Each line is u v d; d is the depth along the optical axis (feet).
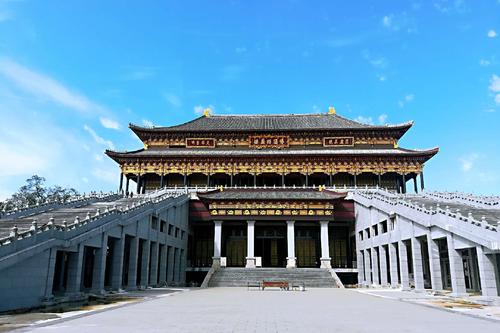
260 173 221.25
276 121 267.80
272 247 199.93
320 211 179.73
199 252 201.26
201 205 191.21
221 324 49.16
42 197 256.32
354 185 219.20
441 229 101.35
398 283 137.90
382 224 149.28
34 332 43.09
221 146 241.76
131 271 119.14
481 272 83.71
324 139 237.45
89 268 115.96
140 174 222.28
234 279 153.28
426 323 51.29
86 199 150.00
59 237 80.79
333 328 46.47
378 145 234.58
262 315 58.85
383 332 43.78
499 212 113.60
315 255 197.06
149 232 133.59
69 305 76.13
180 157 222.07
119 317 56.03
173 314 59.72
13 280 67.72
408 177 230.27
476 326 48.75
